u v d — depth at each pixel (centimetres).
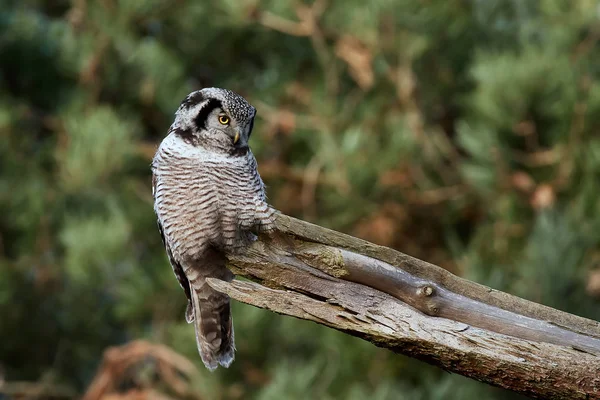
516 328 585
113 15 1625
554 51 1402
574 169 1397
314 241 617
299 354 1368
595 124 1379
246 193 729
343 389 1295
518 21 1594
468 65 1516
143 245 1591
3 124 1571
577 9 1438
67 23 1706
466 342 565
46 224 1583
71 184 1493
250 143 1519
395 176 1455
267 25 1516
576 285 1275
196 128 749
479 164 1434
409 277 595
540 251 1271
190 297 833
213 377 1329
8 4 1705
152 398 1266
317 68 1608
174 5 1652
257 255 625
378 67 1493
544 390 561
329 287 606
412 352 580
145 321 1502
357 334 586
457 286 596
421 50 1449
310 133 1541
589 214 1360
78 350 1669
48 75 1684
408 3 1413
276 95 1605
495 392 1253
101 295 1641
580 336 580
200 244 740
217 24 1622
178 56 1714
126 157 1477
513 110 1359
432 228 1552
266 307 588
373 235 1466
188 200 732
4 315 1614
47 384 1647
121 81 1645
